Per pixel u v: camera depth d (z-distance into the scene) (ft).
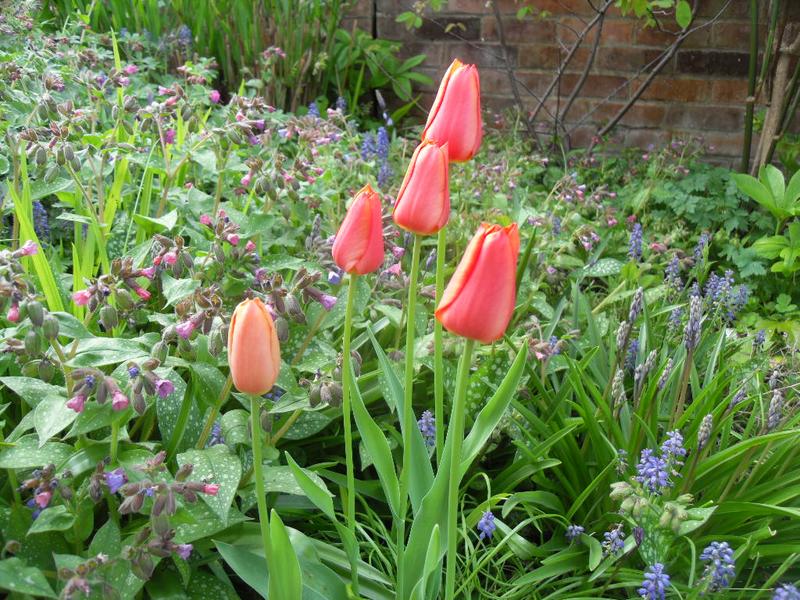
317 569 2.06
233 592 2.25
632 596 2.52
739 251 5.18
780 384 3.12
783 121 5.77
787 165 5.72
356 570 2.12
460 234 4.04
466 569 2.48
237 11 6.10
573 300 3.62
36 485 2.03
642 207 5.44
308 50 6.18
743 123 6.48
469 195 4.43
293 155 4.99
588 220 4.81
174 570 2.24
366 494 2.73
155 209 3.46
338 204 3.87
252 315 1.53
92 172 3.22
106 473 2.05
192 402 2.51
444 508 2.06
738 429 3.29
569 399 3.09
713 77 6.43
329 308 2.48
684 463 2.72
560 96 6.82
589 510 2.79
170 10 6.17
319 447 2.99
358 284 2.91
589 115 6.69
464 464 1.96
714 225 5.51
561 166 6.32
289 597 1.83
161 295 2.94
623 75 6.63
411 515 2.77
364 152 4.61
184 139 3.60
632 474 2.72
